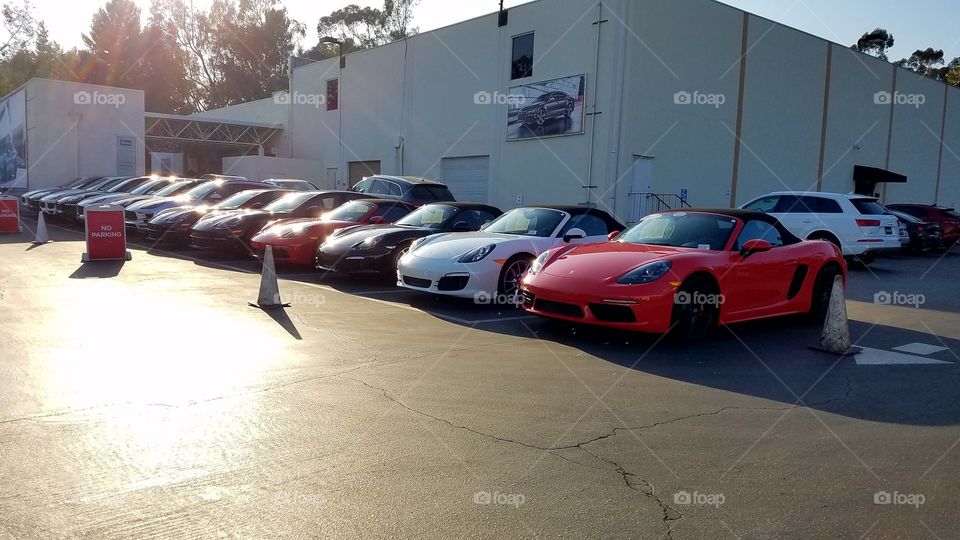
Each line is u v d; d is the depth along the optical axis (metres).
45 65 55.19
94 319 7.00
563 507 3.21
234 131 34.84
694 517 3.15
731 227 7.34
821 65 25.78
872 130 28.89
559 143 20.91
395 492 3.32
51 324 6.70
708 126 21.78
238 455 3.69
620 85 19.22
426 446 3.89
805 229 14.30
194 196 16.39
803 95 25.17
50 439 3.82
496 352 6.20
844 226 13.94
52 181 27.86
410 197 15.21
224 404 4.51
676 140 20.89
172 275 10.49
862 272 14.07
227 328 6.82
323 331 6.84
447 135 25.28
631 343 6.73
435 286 8.24
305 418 4.29
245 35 58.50
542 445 3.96
